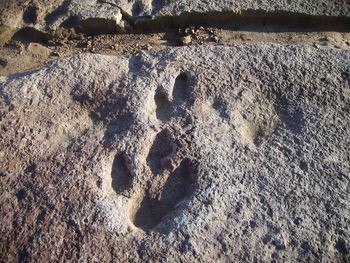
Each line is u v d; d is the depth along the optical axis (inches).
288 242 11.4
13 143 13.1
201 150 12.8
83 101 14.0
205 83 14.2
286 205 11.9
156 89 14.2
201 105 13.8
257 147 13.1
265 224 11.6
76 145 13.0
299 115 13.7
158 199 12.4
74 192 12.1
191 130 13.2
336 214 11.8
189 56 14.9
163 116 13.8
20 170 12.6
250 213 11.8
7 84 14.4
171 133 13.2
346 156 12.9
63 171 12.5
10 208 11.9
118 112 13.7
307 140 13.2
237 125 13.5
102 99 14.0
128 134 13.1
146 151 12.9
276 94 14.2
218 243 11.3
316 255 11.2
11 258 11.2
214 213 11.8
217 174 12.4
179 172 12.7
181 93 14.2
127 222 11.8
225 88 14.1
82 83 14.3
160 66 14.6
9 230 11.6
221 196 12.0
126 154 12.8
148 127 13.3
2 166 12.6
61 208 11.8
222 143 13.0
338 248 11.3
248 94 14.1
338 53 15.1
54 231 11.5
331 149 13.0
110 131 13.4
